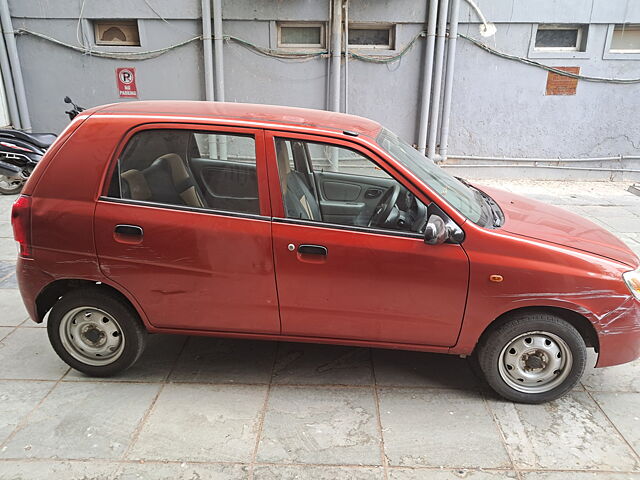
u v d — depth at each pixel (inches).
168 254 125.4
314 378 142.4
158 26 351.3
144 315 131.9
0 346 155.3
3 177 323.3
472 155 382.0
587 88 365.1
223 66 358.9
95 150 126.1
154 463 111.4
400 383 141.1
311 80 362.6
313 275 123.8
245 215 124.3
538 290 120.8
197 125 125.6
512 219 135.8
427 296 123.5
